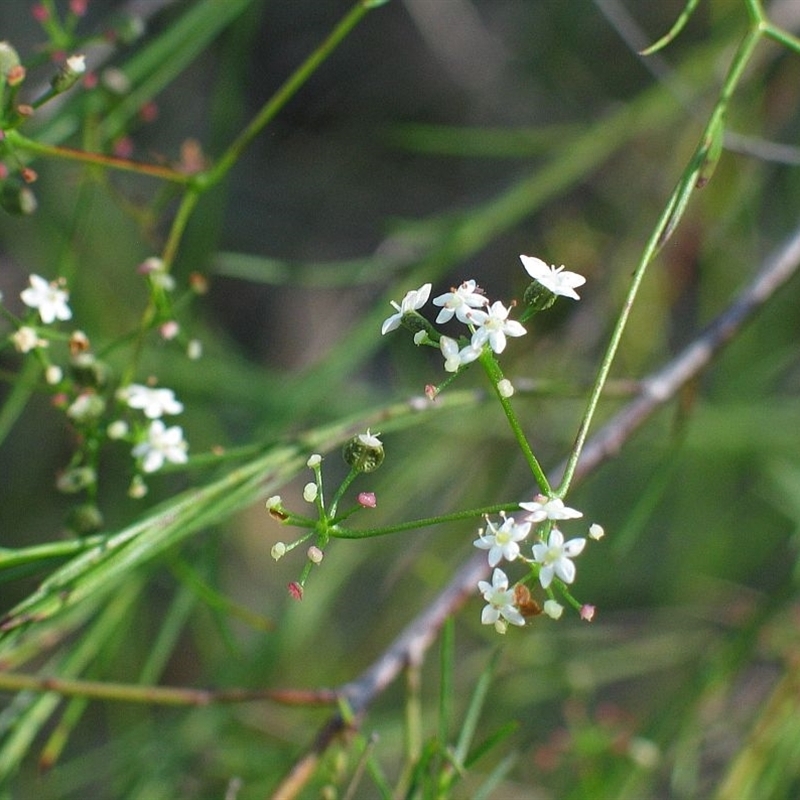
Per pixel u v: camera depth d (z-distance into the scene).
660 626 0.36
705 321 0.38
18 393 0.26
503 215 0.32
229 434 0.36
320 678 0.36
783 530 0.39
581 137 0.33
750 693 0.34
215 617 0.25
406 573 0.37
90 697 0.24
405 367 0.36
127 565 0.24
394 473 0.32
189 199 0.25
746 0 0.24
